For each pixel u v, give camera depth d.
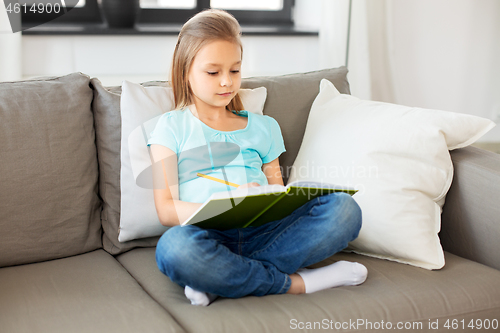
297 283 0.99
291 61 2.30
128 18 2.01
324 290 0.99
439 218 1.13
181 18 2.26
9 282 0.99
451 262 1.09
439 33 2.60
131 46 2.01
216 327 0.84
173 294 0.98
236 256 0.94
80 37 1.92
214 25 1.16
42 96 1.14
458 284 0.99
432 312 0.93
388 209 1.09
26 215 1.08
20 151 1.08
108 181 1.22
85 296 0.93
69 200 1.13
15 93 1.12
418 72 2.63
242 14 2.36
